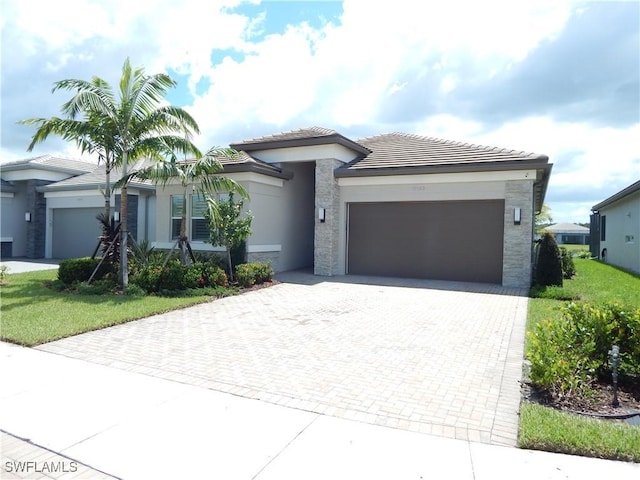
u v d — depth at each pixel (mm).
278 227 16531
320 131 16906
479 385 5180
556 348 5086
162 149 12641
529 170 13266
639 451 3506
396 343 7027
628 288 13203
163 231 16406
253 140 17219
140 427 4074
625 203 21078
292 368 5789
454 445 3736
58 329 7543
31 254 23641
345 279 14781
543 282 12922
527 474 3279
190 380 5336
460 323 8453
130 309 9273
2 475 3299
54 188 22797
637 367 5234
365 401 4699
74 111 11070
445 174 14344
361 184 15703
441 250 14766
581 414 4410
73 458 3531
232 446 3713
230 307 10055
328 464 3416
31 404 4609
